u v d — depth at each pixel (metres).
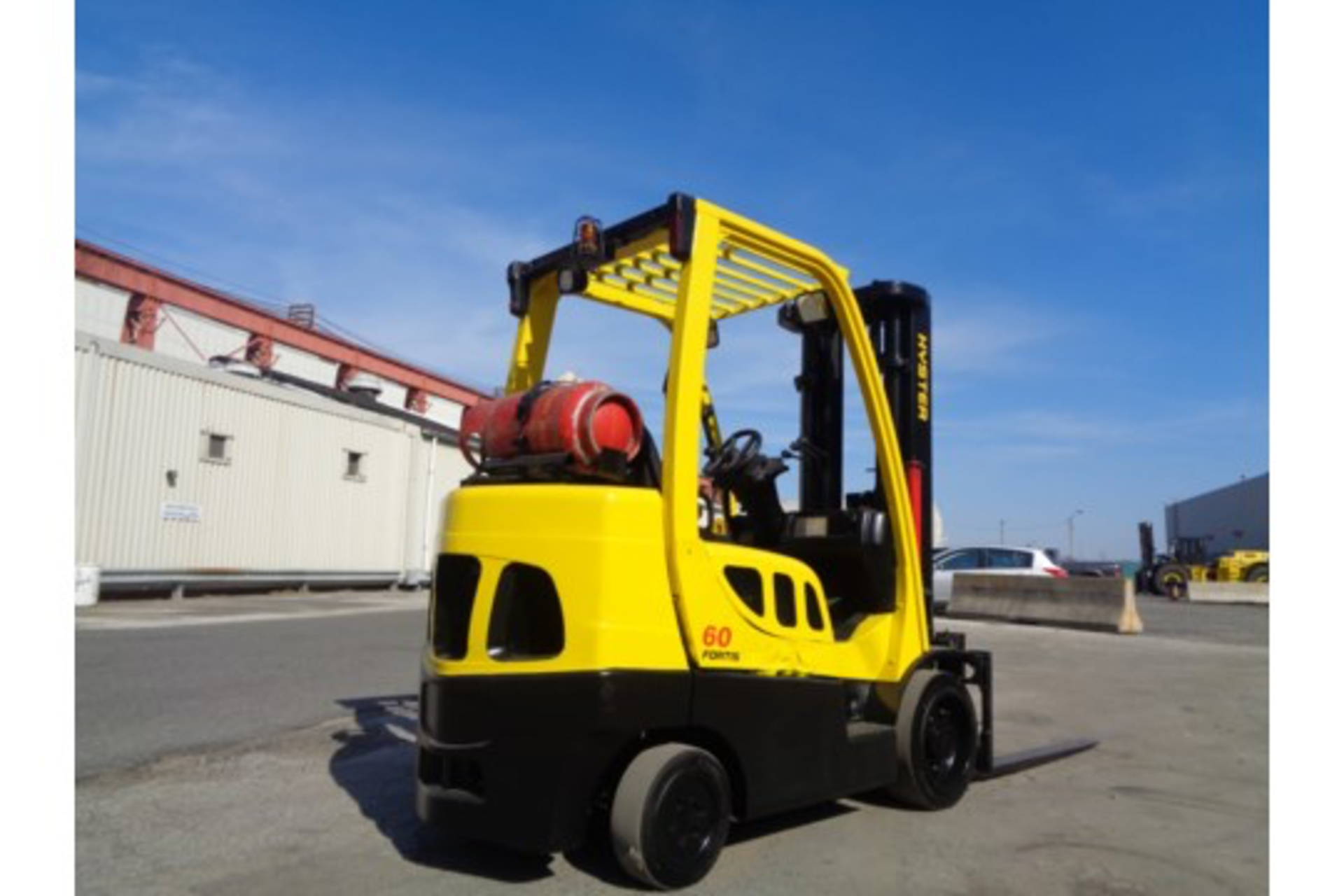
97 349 16.88
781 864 4.34
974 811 5.31
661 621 4.02
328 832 4.74
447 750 4.05
